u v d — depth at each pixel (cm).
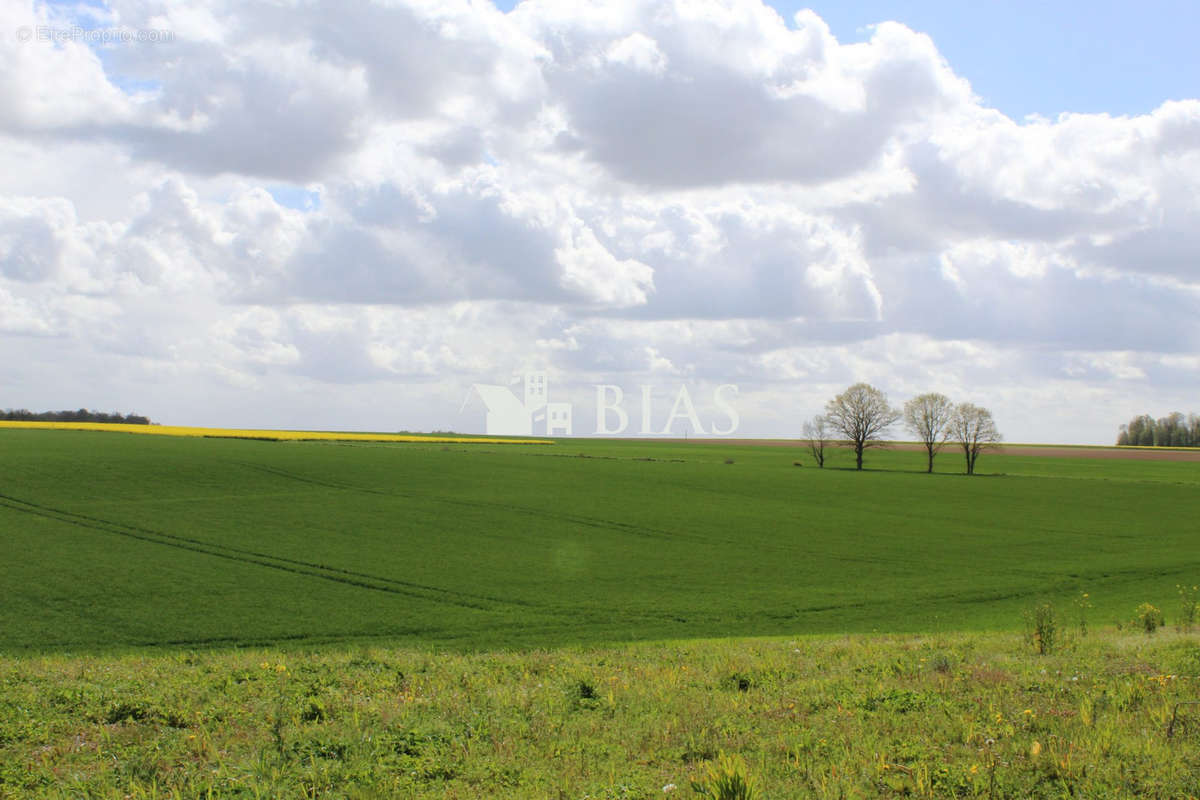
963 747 1005
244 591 3731
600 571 4444
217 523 5181
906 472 10962
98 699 1266
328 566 4275
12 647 2873
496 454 10131
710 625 3397
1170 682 1330
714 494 7656
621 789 870
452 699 1316
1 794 881
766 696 1350
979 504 7619
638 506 6700
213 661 1927
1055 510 7306
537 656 1962
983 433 11562
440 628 3278
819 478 9444
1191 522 6694
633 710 1259
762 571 4575
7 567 3956
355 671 1645
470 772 945
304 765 978
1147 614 2561
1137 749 960
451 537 5184
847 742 1040
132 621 3241
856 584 4300
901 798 847
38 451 7331
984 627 3306
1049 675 1481
